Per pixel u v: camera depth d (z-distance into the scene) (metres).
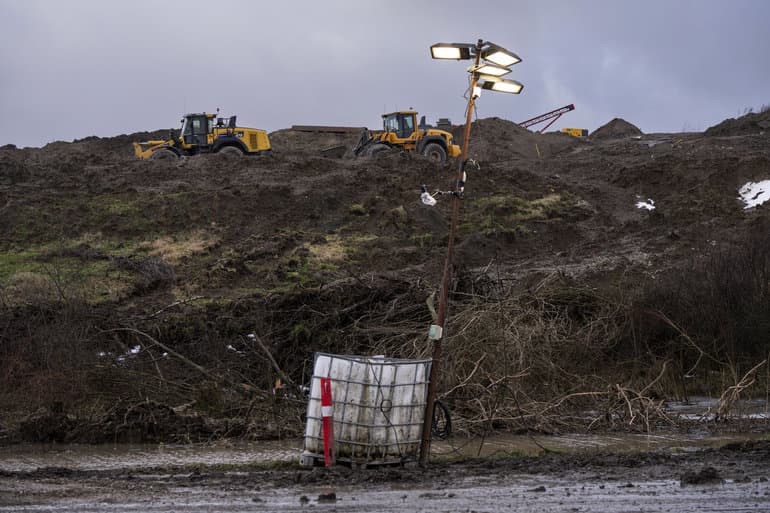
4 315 21.22
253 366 19.59
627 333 21.14
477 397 15.92
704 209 36.88
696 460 11.00
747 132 58.34
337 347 20.00
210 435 15.27
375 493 9.02
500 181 41.75
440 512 8.02
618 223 37.31
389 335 19.72
